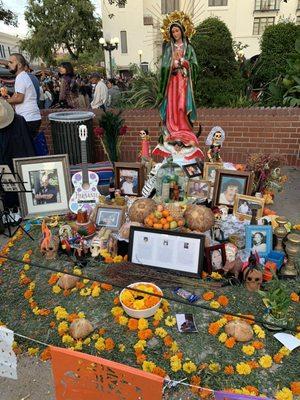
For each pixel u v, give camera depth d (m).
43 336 2.35
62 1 25.06
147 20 23.05
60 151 5.48
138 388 1.44
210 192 3.97
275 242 3.02
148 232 2.93
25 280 2.88
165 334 2.28
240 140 5.81
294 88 6.07
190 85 4.12
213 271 2.82
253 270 2.62
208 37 6.43
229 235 3.24
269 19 22.72
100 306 2.57
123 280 2.76
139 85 7.38
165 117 4.37
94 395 1.54
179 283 2.74
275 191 4.41
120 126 5.04
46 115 6.10
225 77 6.66
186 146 4.30
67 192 3.99
